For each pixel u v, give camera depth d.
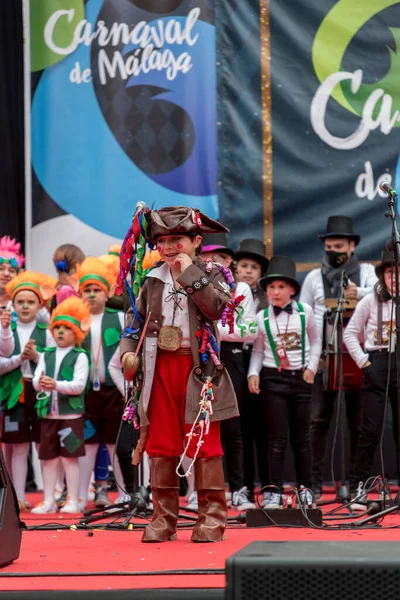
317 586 5.57
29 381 14.68
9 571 7.70
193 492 14.20
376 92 18.16
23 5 18.34
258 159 18.19
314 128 18.19
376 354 14.04
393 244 12.08
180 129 18.17
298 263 18.11
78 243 18.11
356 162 18.12
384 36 18.16
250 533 10.39
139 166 18.16
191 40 18.22
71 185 18.16
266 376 14.18
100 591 6.79
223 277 9.93
